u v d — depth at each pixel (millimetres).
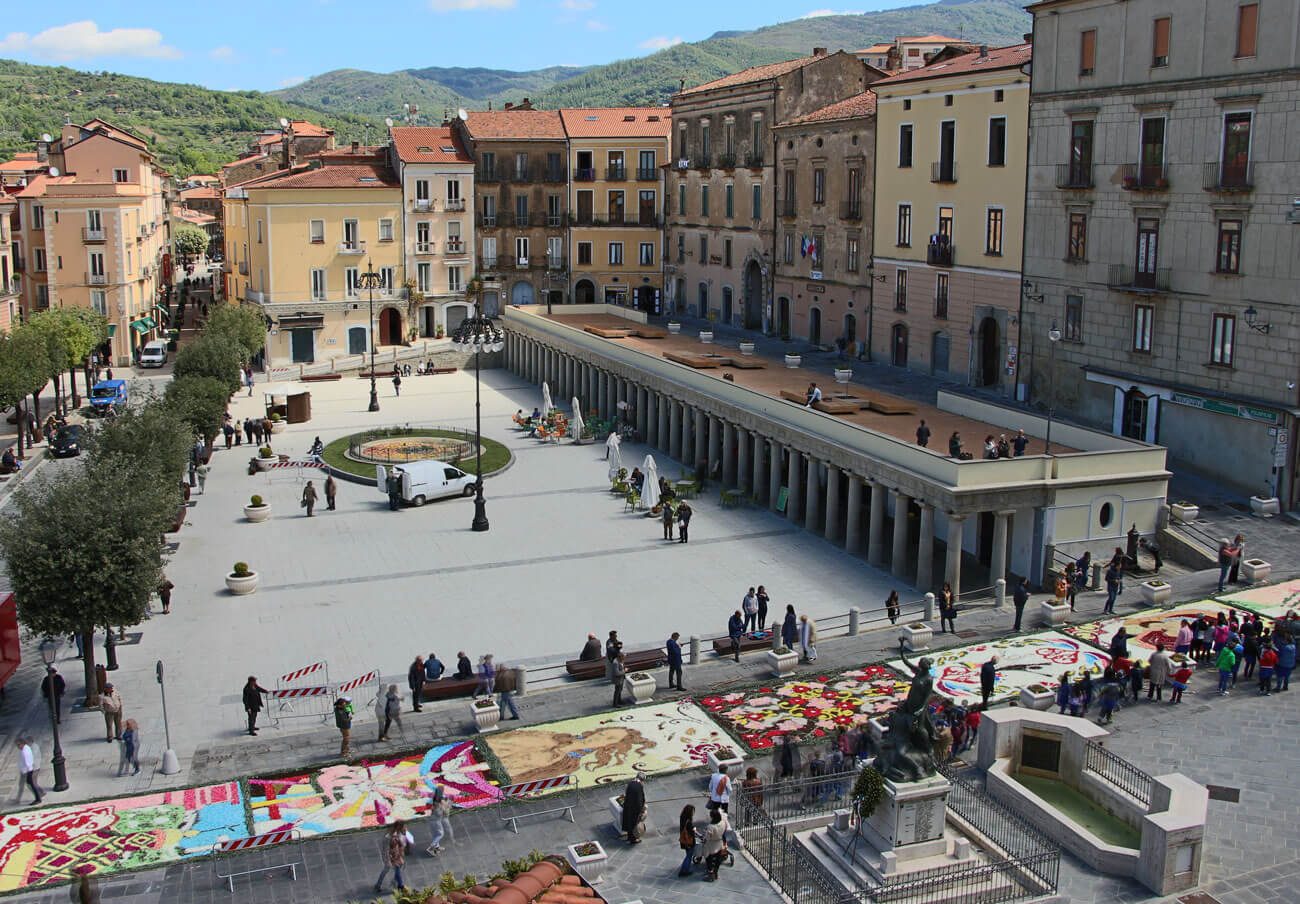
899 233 79125
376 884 26828
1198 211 54219
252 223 108000
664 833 28641
